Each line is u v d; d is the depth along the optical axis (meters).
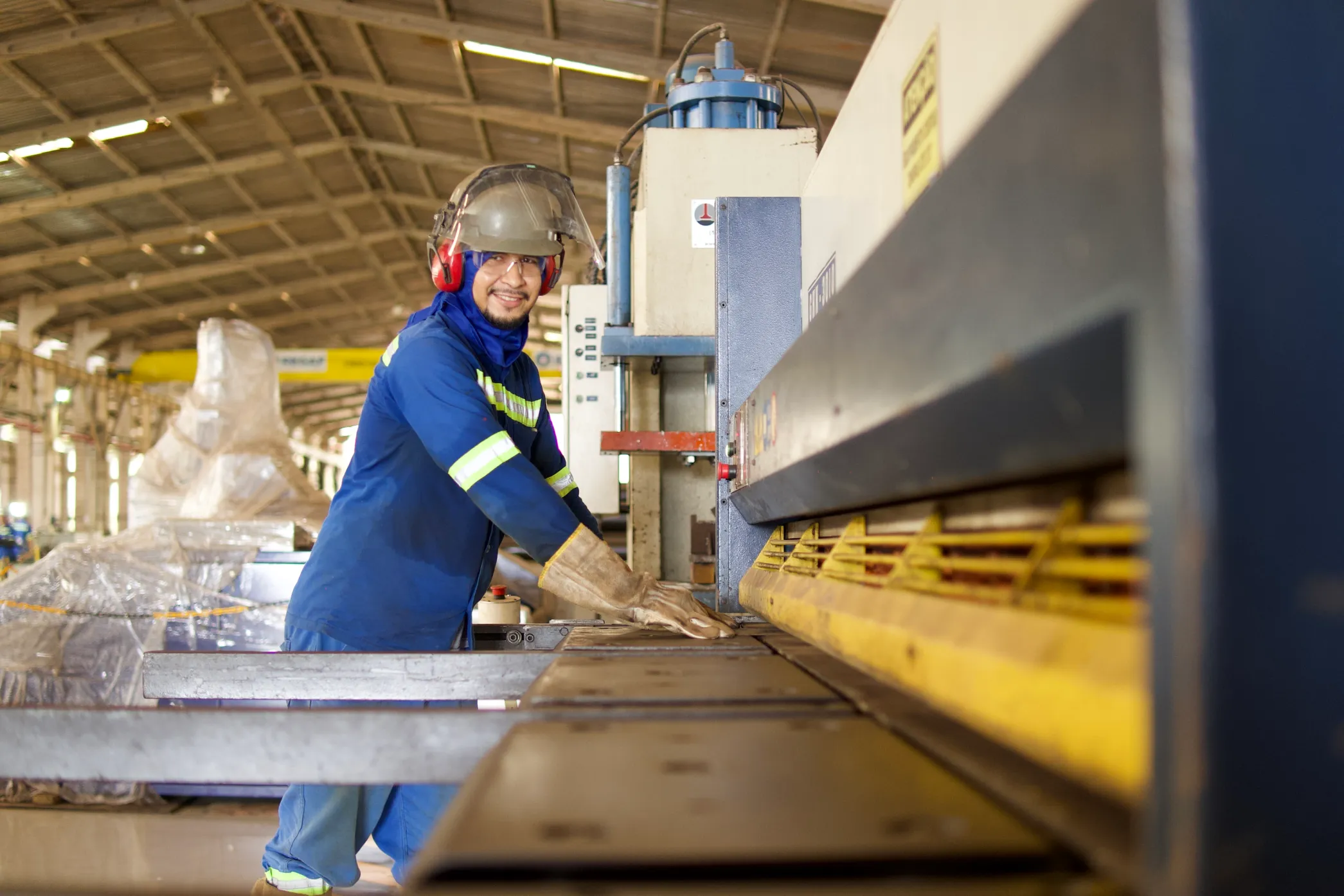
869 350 0.86
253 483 4.04
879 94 1.18
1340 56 0.37
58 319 15.62
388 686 1.37
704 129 3.05
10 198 11.66
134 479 4.18
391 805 1.82
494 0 8.63
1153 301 0.37
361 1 9.09
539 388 1.96
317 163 13.06
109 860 2.91
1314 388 0.35
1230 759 0.33
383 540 1.70
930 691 0.72
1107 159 0.42
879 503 1.08
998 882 0.41
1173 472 0.35
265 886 1.73
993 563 0.74
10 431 13.63
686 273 3.04
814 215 1.76
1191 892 0.33
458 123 11.64
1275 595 0.34
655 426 3.50
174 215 13.07
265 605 3.51
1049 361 0.49
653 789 0.57
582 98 10.38
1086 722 0.47
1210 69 0.35
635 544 3.46
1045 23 0.64
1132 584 0.56
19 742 0.93
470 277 1.71
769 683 1.00
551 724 0.78
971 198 0.59
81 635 3.42
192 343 18.11
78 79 9.84
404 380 1.51
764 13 7.66
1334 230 0.36
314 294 17.86
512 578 4.24
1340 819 0.34
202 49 9.84
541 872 0.44
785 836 0.47
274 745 0.90
